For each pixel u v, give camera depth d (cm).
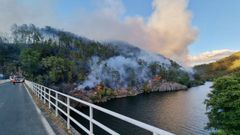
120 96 14200
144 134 4453
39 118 1156
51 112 1341
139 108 8731
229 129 2573
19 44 17862
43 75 9025
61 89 9750
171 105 9469
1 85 5206
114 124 5241
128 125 5141
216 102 2741
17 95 2586
